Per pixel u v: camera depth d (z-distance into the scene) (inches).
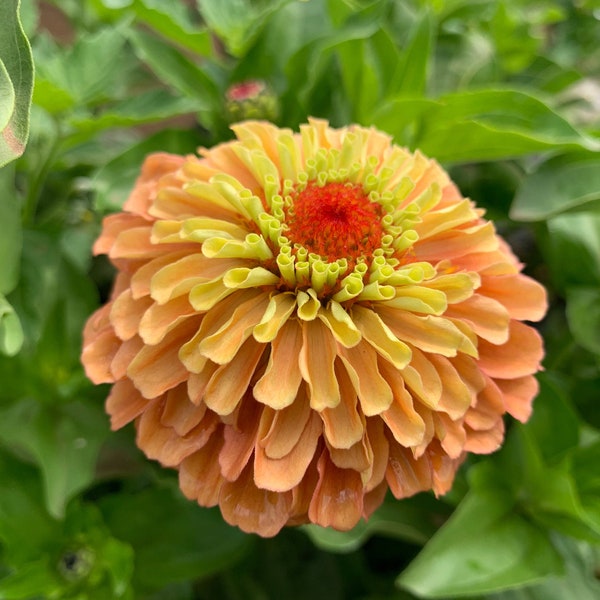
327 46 5.1
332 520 3.5
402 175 4.3
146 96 5.6
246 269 3.7
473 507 4.7
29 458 5.6
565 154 5.5
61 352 5.2
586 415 5.8
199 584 6.1
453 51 6.6
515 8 7.6
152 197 4.1
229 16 6.0
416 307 3.6
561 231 5.9
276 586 6.1
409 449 3.7
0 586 4.8
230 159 4.2
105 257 6.5
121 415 3.8
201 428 3.7
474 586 4.3
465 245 4.1
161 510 5.3
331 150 4.2
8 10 2.8
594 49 8.3
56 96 4.9
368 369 3.5
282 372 3.5
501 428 3.9
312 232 3.8
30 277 5.2
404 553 6.5
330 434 3.4
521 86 7.3
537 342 4.0
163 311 3.7
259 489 3.6
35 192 5.6
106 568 5.1
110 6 5.4
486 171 6.5
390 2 6.5
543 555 4.7
